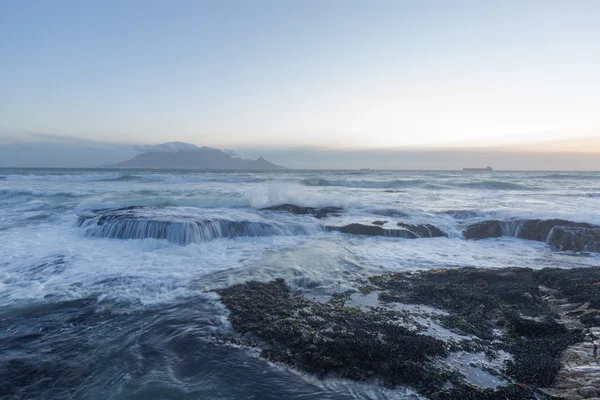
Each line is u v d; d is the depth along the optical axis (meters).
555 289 6.83
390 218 14.37
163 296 6.47
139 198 18.28
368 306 6.18
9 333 5.07
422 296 6.67
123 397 3.76
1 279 7.27
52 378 4.06
